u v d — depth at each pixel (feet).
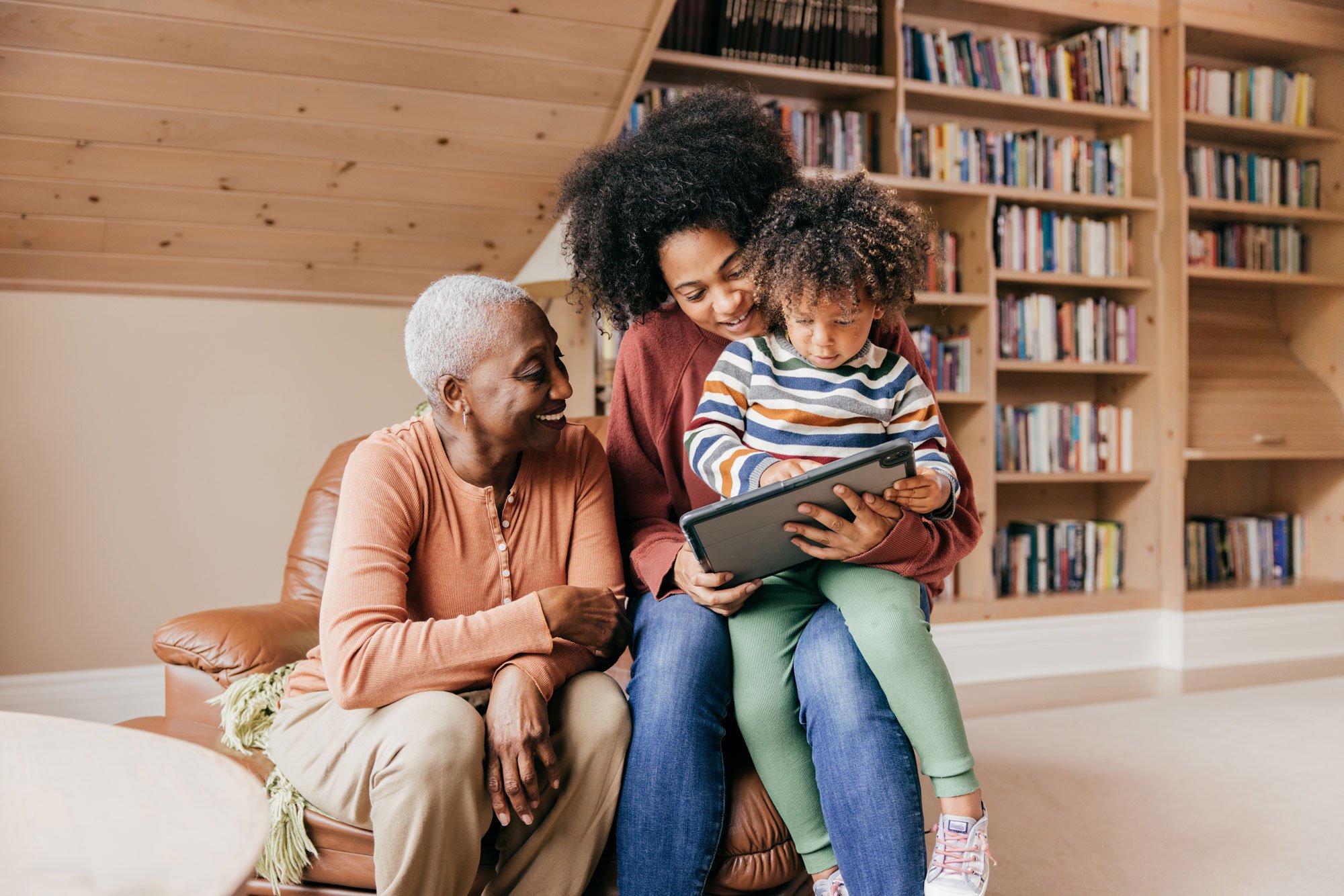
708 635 4.25
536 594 4.02
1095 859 6.48
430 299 4.10
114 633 9.48
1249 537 13.34
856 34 11.01
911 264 4.42
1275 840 6.77
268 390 9.93
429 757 3.57
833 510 4.03
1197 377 12.87
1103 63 12.23
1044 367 11.82
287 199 9.05
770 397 4.49
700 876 3.89
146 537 9.57
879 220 4.36
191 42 7.70
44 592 9.26
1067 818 7.20
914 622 3.98
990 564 11.64
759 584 4.30
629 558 4.83
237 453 9.84
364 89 8.34
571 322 10.59
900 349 4.96
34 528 9.23
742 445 4.34
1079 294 12.68
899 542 4.12
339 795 3.85
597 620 4.11
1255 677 11.69
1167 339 12.28
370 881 4.01
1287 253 13.43
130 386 9.50
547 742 3.76
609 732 3.93
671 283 4.80
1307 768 8.24
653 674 4.10
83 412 9.36
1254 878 6.18
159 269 9.40
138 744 2.94
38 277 9.17
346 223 9.41
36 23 7.33
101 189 8.59
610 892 4.08
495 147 9.04
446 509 4.21
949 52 11.50
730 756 4.35
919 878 3.74
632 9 8.33
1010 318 11.87
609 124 9.15
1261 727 9.44
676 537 4.79
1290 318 13.73
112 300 9.43
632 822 3.90
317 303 10.08
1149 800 7.55
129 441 9.50
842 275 4.15
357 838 3.99
